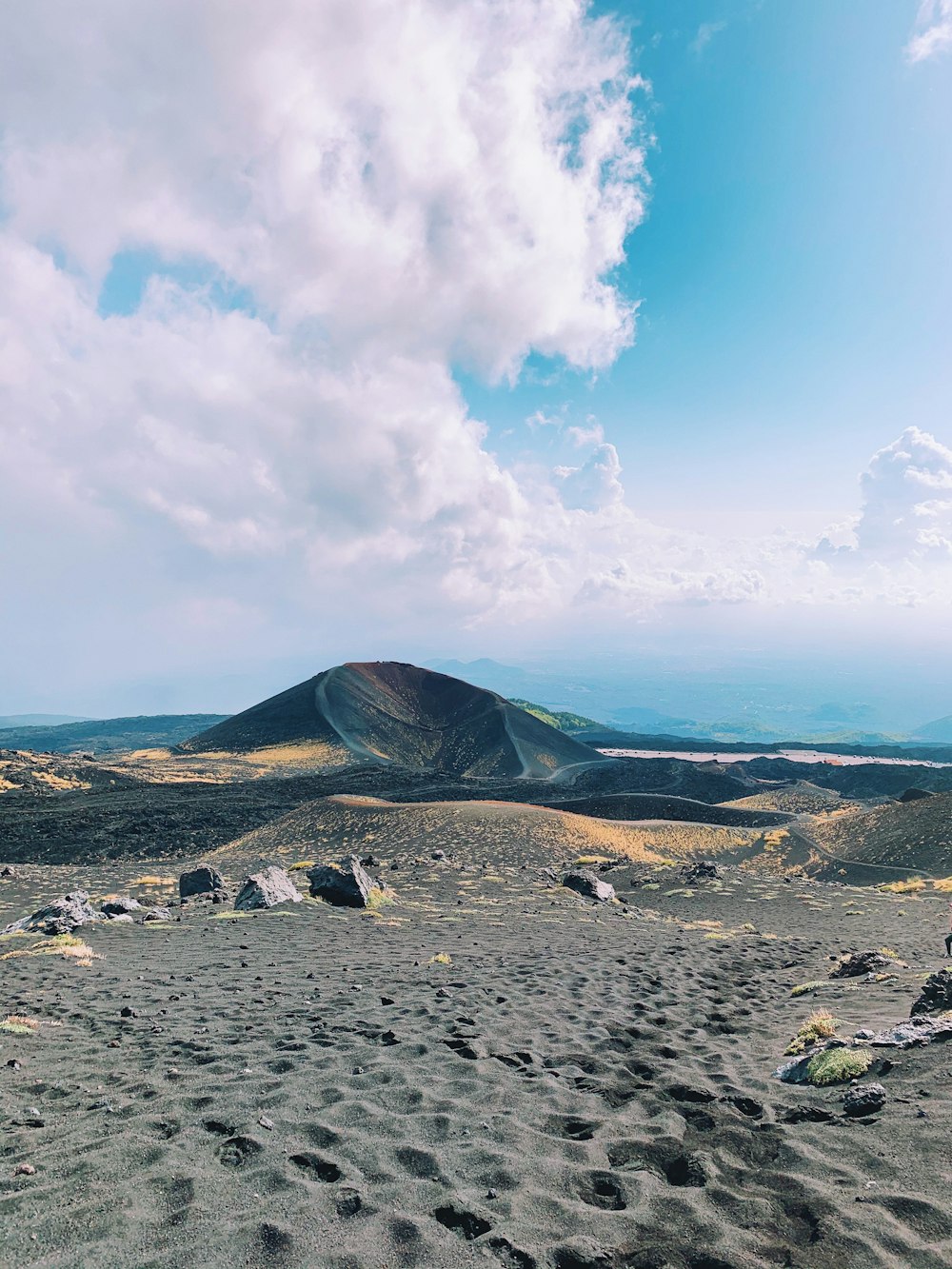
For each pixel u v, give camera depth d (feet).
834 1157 21.38
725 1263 15.90
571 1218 18.39
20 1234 17.12
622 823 346.13
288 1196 19.30
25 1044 35.37
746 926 106.01
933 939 86.94
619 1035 39.04
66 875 220.43
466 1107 26.61
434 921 98.27
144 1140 22.89
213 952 66.74
